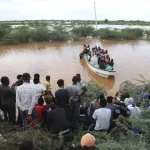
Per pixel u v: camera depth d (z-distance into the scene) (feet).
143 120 19.44
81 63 68.54
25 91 20.75
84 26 145.18
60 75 54.54
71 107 21.79
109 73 51.65
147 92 30.48
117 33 134.62
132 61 70.95
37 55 83.41
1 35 117.91
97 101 23.12
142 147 16.57
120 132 20.33
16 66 64.39
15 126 21.15
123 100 26.63
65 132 18.97
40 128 19.21
